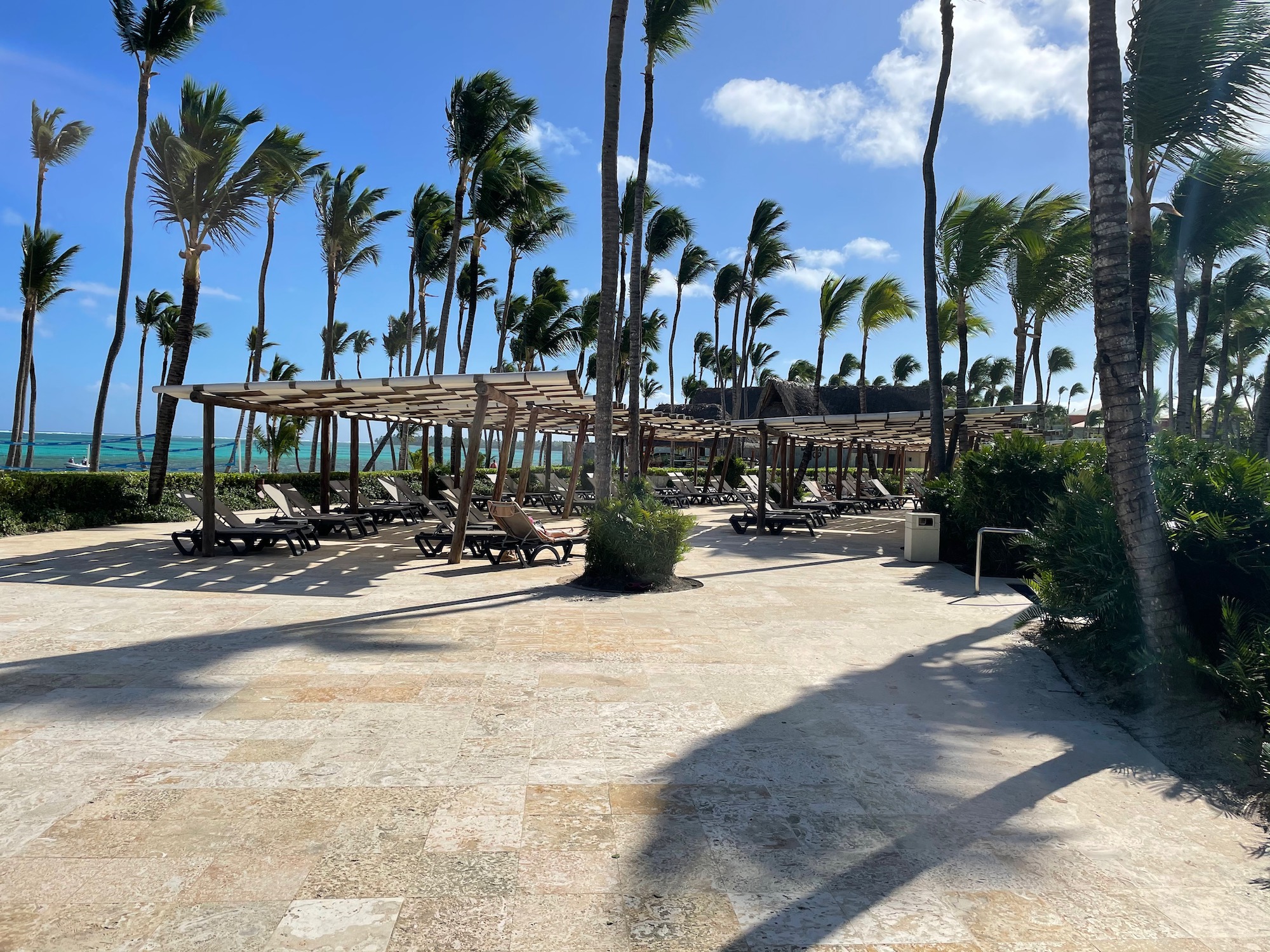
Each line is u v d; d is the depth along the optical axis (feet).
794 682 16.71
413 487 66.85
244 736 12.66
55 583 27.07
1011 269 53.36
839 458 72.90
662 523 28.63
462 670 16.85
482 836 9.44
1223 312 69.92
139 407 142.00
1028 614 19.83
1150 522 15.94
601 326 36.65
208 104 48.88
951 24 43.73
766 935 7.50
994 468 34.47
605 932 7.51
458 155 65.46
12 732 12.70
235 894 8.02
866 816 10.36
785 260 83.76
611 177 36.78
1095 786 11.69
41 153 73.15
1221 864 9.34
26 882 8.19
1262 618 15.53
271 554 36.17
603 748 12.51
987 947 7.41
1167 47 23.85
